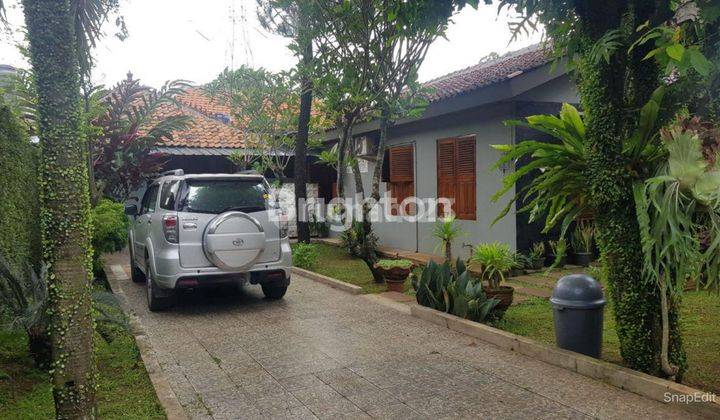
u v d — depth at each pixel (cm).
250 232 729
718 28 424
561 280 530
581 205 525
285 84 1210
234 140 1473
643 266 442
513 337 561
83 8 390
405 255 1205
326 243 1488
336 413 419
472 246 989
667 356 445
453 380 481
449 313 678
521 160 966
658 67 453
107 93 1132
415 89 986
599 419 395
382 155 982
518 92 913
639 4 445
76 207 303
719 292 441
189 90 1959
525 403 428
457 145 1121
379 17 866
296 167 1245
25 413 407
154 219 757
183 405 438
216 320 706
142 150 1142
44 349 502
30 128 793
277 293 812
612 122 452
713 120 461
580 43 484
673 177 414
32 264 582
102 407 432
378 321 690
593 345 511
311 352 568
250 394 459
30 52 297
